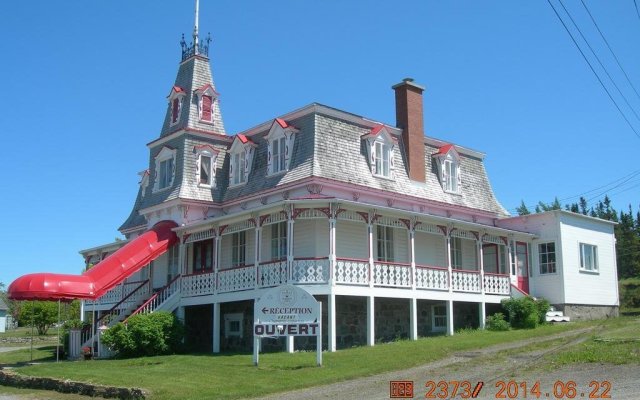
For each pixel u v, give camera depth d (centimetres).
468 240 3247
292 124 2884
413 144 3111
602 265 3453
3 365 2514
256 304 1981
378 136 2933
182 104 3362
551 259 3222
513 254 3216
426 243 3011
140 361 2270
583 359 1619
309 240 2605
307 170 2655
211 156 3203
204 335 2914
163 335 2572
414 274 2602
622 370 1458
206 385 1677
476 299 2862
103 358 2555
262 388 1600
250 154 3062
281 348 2517
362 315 2616
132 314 2745
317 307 1928
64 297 2512
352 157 2834
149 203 3278
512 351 1941
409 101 3148
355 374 1722
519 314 2878
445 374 1636
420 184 3083
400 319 2759
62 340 3022
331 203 2355
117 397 1652
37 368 2200
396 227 2769
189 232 2916
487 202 3459
